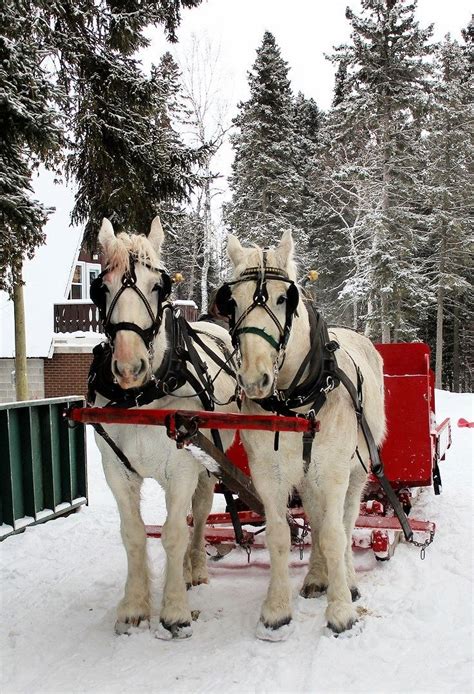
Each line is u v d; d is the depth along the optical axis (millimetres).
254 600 4617
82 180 12383
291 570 5199
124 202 12133
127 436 3936
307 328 3920
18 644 4012
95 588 5004
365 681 3383
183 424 3555
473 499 7547
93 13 11430
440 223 31500
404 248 26906
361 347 5121
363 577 4934
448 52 33750
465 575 4855
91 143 11391
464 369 41531
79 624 4312
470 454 11477
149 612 4191
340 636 3859
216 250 34812
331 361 3936
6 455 6250
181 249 35000
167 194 12633
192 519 5480
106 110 11602
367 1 27203
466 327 38031
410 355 6980
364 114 27031
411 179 27312
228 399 4828
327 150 32781
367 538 5223
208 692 3344
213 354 4797
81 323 18750
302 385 3818
